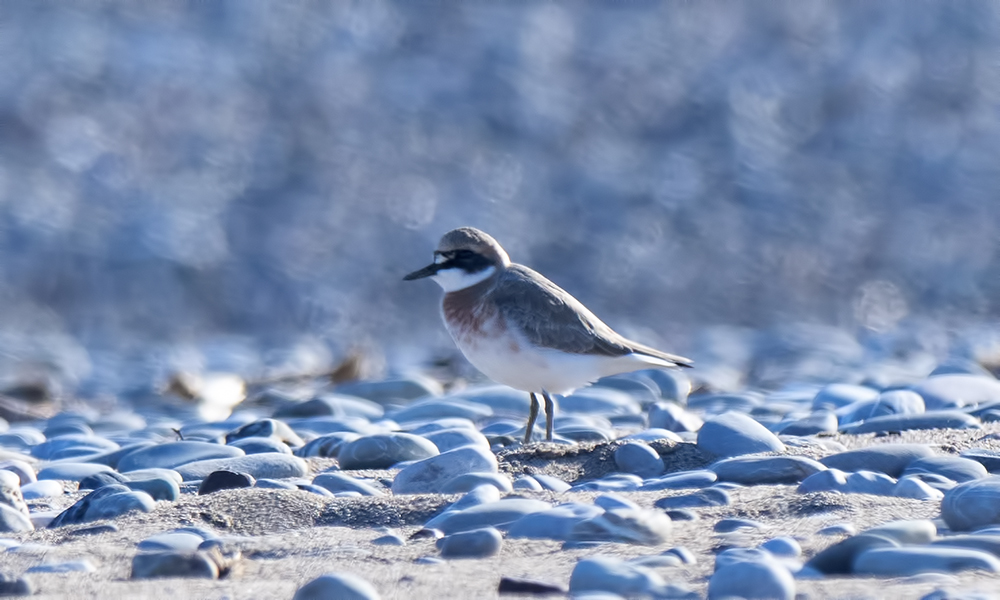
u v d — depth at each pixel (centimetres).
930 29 2495
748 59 2450
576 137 2216
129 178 2005
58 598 342
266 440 629
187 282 1803
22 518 462
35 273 1775
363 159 2095
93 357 1410
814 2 2580
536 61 2375
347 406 809
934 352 1239
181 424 830
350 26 2420
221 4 2414
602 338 639
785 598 315
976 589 311
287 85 2267
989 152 2205
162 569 368
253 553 397
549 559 371
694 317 1842
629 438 603
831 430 635
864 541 348
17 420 962
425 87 2281
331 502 462
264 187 2020
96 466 597
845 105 2311
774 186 2089
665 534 392
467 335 650
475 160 2108
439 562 371
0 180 1922
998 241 1986
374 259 1891
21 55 2194
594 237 1966
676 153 2159
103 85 2188
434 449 586
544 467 544
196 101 2194
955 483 464
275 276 1838
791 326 1709
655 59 2412
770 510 421
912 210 2080
